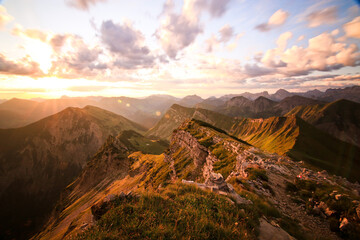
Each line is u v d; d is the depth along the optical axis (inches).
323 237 359.6
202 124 3262.8
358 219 380.2
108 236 246.2
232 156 1454.2
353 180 3395.7
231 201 387.2
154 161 4815.5
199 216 298.5
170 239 244.7
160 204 334.3
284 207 492.4
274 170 800.9
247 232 280.5
